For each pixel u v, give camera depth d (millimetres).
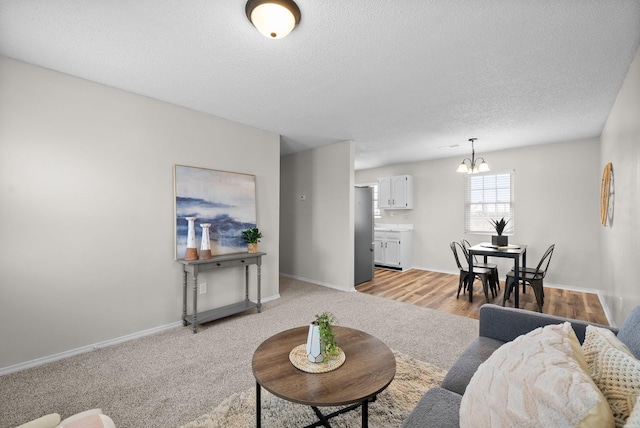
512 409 837
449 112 3305
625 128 2479
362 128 3916
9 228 2193
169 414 1730
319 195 4957
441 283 5047
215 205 3377
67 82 2436
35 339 2293
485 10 1660
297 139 4477
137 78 2508
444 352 2473
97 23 1787
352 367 1506
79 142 2500
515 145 4836
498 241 4273
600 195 4152
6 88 2178
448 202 5887
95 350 2543
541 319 1660
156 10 1667
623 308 2656
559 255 4664
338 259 4672
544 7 1632
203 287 3305
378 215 7066
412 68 2326
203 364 2297
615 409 823
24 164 2250
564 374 827
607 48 2029
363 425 1346
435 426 1057
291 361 1557
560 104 3043
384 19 1736
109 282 2656
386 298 4121
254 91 2768
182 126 3145
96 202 2586
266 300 3969
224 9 1658
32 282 2285
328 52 2102
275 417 1685
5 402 1843
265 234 3982
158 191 2967
